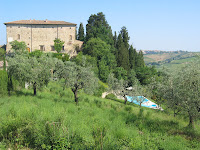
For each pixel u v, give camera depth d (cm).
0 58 6500
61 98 2498
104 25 8888
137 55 8519
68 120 1072
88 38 8344
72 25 8412
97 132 835
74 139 770
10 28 8238
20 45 7194
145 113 2119
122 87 3850
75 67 2284
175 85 1481
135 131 1227
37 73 2377
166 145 962
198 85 1336
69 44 8394
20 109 1212
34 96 2300
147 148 867
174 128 1463
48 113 1181
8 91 2398
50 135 758
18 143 751
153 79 2789
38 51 6912
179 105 1473
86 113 1588
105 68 6531
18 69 2280
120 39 7894
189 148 1002
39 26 8288
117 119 1524
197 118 1391
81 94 3281
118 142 869
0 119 922
